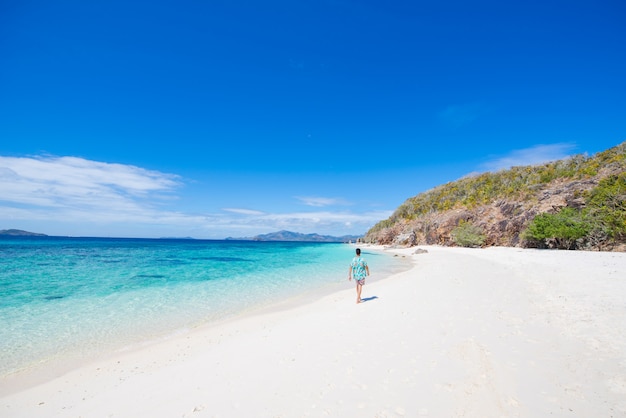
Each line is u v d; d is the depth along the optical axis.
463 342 6.27
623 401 3.92
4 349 8.16
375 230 95.31
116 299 13.72
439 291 11.95
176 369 6.51
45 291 15.13
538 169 60.56
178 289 16.33
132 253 43.56
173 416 4.48
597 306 7.99
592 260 18.67
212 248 67.50
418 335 6.93
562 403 3.98
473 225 50.47
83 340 8.84
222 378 5.64
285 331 8.40
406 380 4.91
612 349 5.41
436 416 3.91
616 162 40.75
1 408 5.46
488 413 3.88
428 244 60.88
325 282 19.11
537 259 21.52
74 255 37.41
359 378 5.10
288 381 5.22
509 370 4.94
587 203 32.62
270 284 18.28
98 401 5.40
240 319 10.74
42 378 6.61
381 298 11.90
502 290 11.30
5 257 32.97
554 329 6.65
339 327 8.16
